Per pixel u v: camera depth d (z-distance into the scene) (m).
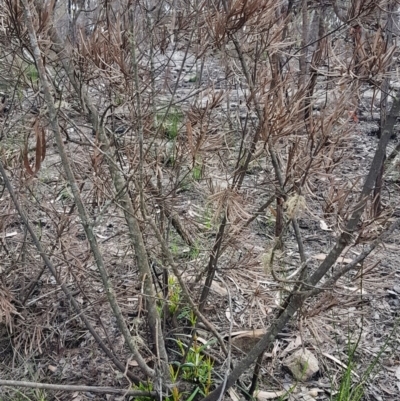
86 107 1.94
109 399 2.16
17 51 1.91
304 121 1.65
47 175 2.82
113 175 1.88
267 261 1.54
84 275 2.31
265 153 1.79
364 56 1.64
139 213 2.01
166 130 2.25
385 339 2.43
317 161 1.67
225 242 2.05
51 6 1.72
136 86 1.64
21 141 2.21
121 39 1.95
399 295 2.68
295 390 2.19
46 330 2.45
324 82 1.81
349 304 1.79
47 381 2.23
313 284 1.60
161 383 1.78
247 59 2.02
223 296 2.63
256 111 1.76
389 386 2.19
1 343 2.40
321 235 3.21
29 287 2.41
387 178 3.44
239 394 2.16
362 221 1.61
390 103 4.23
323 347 2.38
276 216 1.84
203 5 1.87
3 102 2.28
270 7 1.73
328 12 2.62
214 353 2.31
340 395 1.92
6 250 2.39
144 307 2.22
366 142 4.43
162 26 2.10
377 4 1.80
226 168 1.81
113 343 2.39
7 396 2.17
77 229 2.51
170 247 2.73
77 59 1.87
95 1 2.20
